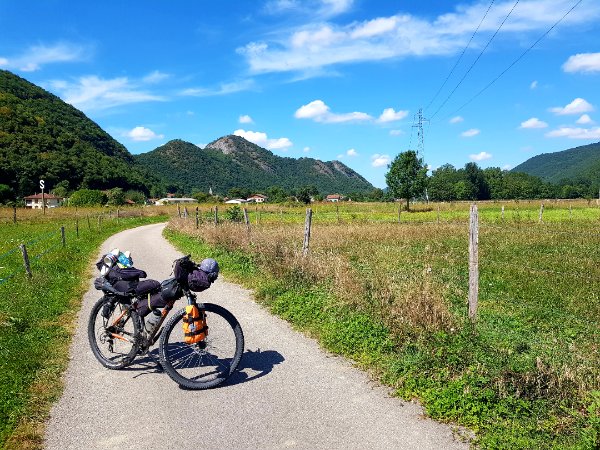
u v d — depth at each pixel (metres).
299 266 10.08
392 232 21.27
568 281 10.62
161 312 5.64
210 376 5.41
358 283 8.22
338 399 4.87
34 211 51.88
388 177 59.34
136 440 4.14
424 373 5.16
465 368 5.14
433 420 4.42
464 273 11.60
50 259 13.93
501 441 3.92
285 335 7.05
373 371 5.51
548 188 157.50
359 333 6.44
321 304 8.04
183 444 4.06
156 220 50.78
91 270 13.59
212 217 30.11
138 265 14.40
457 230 21.94
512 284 10.45
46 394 5.01
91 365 5.95
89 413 4.65
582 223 28.23
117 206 77.25
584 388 4.67
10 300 8.48
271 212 57.16
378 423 4.37
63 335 7.06
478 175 159.62
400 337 6.04
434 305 6.48
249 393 5.06
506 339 6.33
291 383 5.29
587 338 6.82
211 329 5.93
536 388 4.64
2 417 4.40
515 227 24.06
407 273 9.79
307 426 4.33
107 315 5.96
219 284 10.88
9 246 18.88
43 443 4.10
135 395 5.05
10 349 6.10
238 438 4.14
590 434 3.87
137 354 5.79
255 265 12.05
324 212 56.38
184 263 5.26
